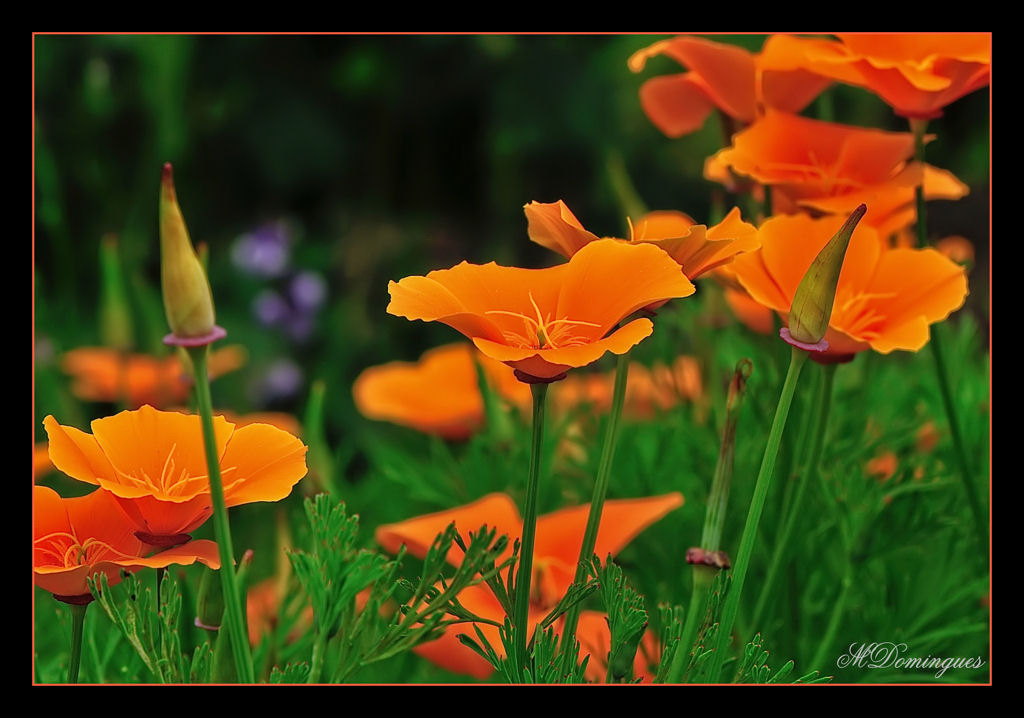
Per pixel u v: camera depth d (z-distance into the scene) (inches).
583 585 50.0
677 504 53.3
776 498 54.2
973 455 56.4
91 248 151.5
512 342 49.7
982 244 147.1
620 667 50.0
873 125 132.6
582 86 189.5
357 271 189.8
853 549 54.5
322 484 54.4
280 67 194.5
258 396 147.9
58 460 48.9
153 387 83.1
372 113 203.3
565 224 50.1
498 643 51.5
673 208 190.2
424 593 49.8
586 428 66.7
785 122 54.5
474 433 70.1
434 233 200.4
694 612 49.9
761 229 52.4
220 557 48.7
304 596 53.1
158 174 155.3
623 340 48.9
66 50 157.8
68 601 49.6
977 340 69.2
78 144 154.5
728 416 49.8
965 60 53.4
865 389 58.6
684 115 56.2
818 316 49.3
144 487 49.4
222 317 169.3
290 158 191.5
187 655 50.4
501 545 49.6
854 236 52.8
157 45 149.5
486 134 203.0
